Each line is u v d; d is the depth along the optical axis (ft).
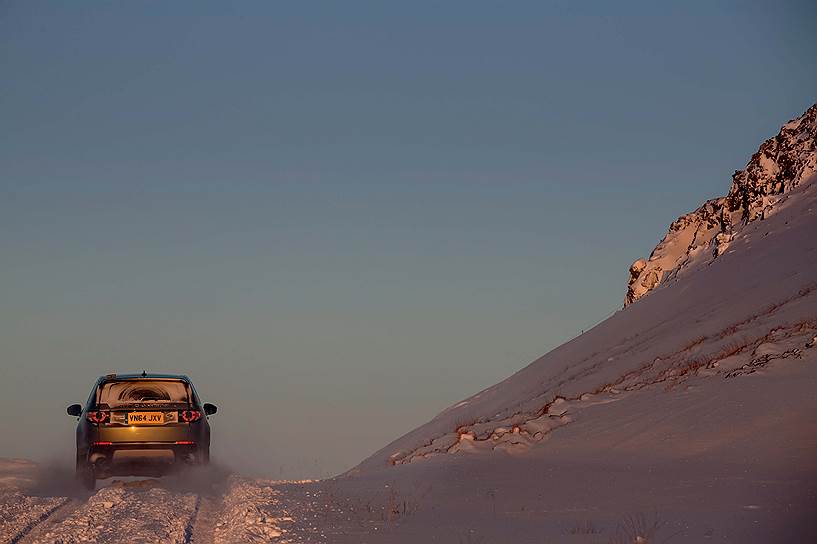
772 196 270.67
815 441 70.54
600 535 45.57
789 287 161.99
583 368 200.13
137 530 47.21
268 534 47.65
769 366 94.73
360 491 75.41
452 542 45.57
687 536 43.93
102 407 77.36
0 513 55.72
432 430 182.09
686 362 126.00
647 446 82.84
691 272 274.16
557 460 84.43
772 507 50.55
